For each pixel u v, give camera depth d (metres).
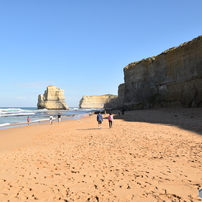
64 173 5.83
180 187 4.48
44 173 5.89
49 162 7.10
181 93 45.00
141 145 9.58
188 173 5.38
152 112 39.94
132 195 4.18
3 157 8.06
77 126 22.61
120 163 6.64
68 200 4.09
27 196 4.34
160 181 4.89
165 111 39.28
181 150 8.16
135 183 4.84
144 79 64.38
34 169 6.30
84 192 4.46
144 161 6.76
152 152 8.05
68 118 45.00
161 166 6.12
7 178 5.52
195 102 39.62
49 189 4.71
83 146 9.98
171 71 50.28
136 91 67.69
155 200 3.90
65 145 10.52
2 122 35.28
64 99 152.38
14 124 30.34
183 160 6.66
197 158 6.82
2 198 4.25
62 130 19.00
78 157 7.70
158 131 14.19
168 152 7.93
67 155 8.11
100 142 10.91
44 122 33.69
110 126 18.62
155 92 57.53
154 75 59.22
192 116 23.81
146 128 16.31
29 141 13.08
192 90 40.94
